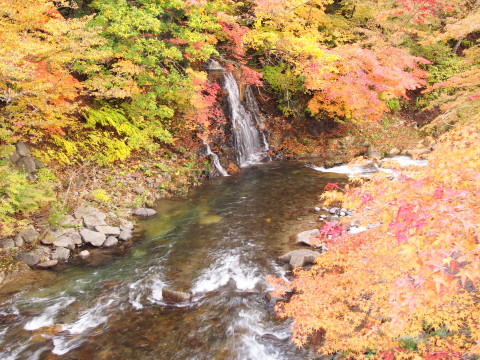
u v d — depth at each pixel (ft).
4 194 24.66
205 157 44.75
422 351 12.77
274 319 18.78
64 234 26.66
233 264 24.30
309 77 41.32
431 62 62.08
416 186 10.50
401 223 9.37
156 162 40.16
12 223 25.03
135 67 32.14
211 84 43.24
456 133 14.08
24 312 19.29
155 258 25.29
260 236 28.43
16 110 26.48
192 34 34.94
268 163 50.31
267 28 46.47
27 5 24.04
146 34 33.94
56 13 28.89
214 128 47.52
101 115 36.35
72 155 33.58
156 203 35.12
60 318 18.89
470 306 13.30
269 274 22.95
